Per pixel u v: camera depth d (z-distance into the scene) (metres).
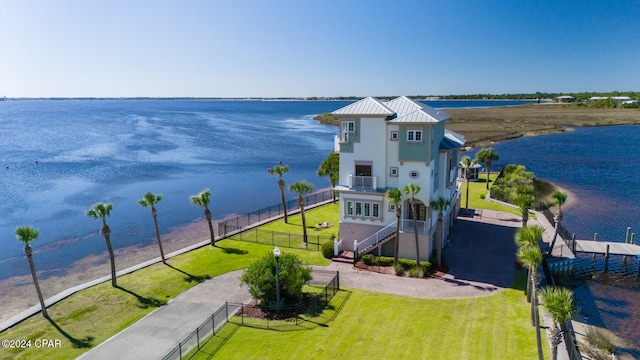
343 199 38.16
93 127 188.50
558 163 95.31
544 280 32.31
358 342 24.23
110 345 24.78
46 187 74.12
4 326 27.28
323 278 33.44
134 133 164.62
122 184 77.44
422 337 24.61
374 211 37.16
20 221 55.00
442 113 41.62
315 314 27.66
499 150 115.19
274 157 109.12
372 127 36.28
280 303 28.38
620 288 35.28
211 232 42.47
